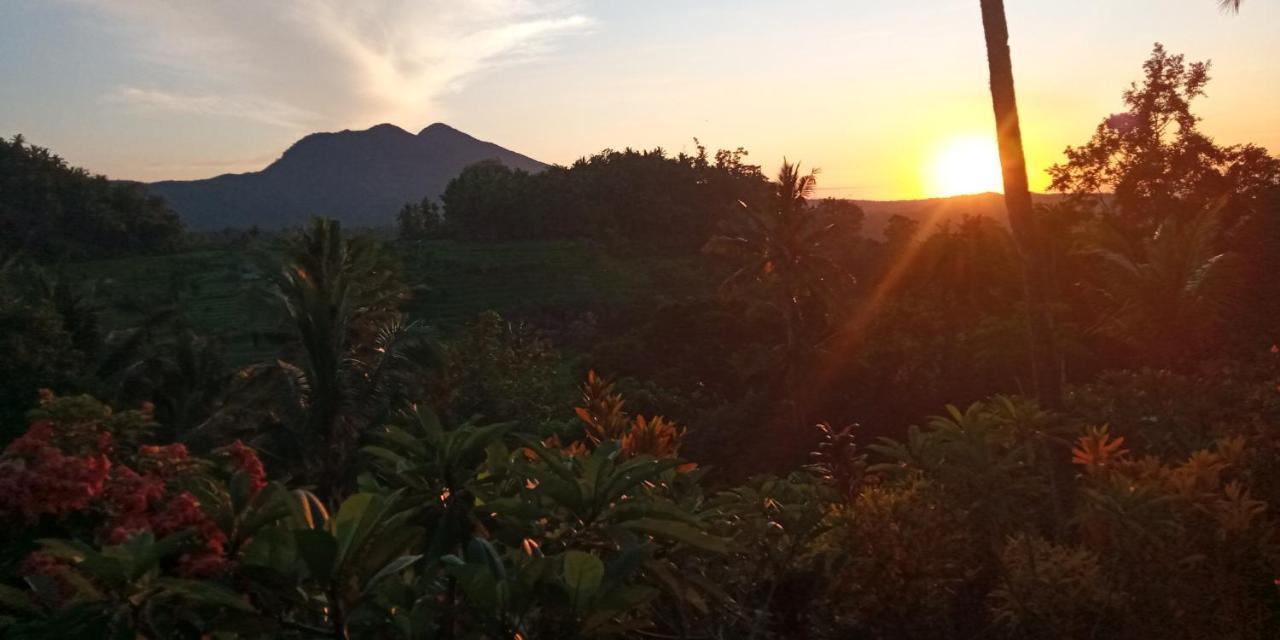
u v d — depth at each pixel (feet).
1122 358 65.72
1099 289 75.66
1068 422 30.81
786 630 20.15
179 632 12.64
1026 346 77.05
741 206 142.10
